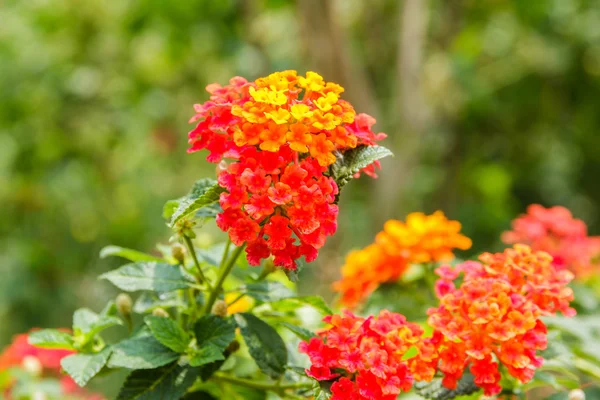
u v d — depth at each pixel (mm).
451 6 5578
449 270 1867
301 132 1433
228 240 1703
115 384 4441
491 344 1607
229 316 1695
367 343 1533
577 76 6145
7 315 5785
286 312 2010
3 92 5938
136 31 5492
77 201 6328
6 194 6172
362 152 1579
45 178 5941
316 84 1521
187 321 1798
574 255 2568
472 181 6152
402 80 4848
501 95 6094
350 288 2297
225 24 5309
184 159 6715
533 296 1720
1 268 5762
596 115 6305
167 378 1621
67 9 5844
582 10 5965
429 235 2248
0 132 6012
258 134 1442
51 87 5863
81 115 5965
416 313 2322
